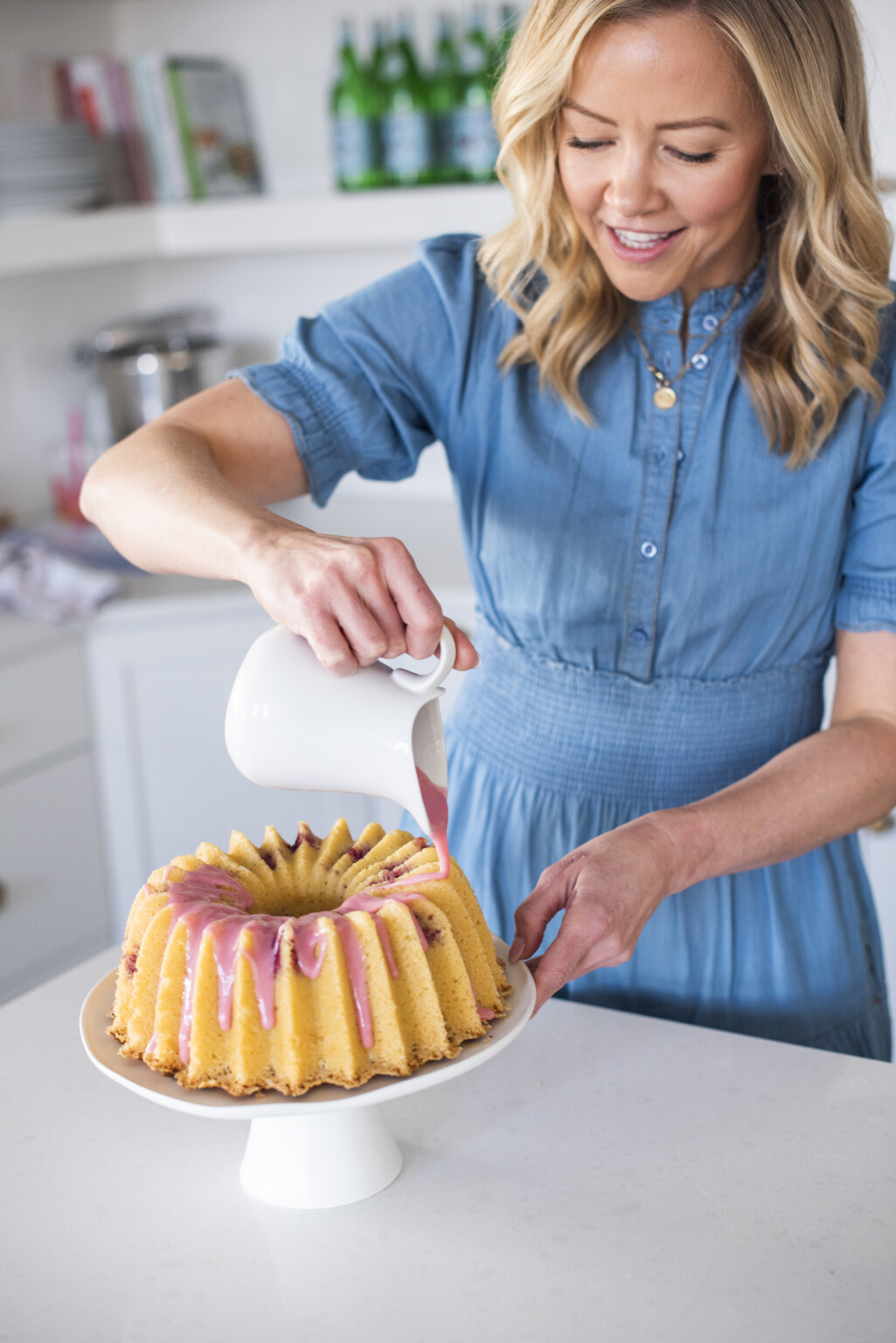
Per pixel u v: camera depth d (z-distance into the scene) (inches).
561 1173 31.8
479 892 45.6
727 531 42.2
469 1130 33.6
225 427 41.9
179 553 35.1
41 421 106.3
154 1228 30.6
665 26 33.5
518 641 45.5
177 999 29.2
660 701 43.6
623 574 43.0
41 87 97.0
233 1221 30.7
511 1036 29.9
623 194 35.7
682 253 37.8
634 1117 33.9
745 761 44.2
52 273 104.6
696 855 37.2
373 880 32.4
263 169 104.3
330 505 103.4
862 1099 34.4
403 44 91.4
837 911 44.6
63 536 99.0
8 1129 34.4
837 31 35.8
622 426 42.7
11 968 85.9
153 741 88.9
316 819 89.0
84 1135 34.1
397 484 104.3
